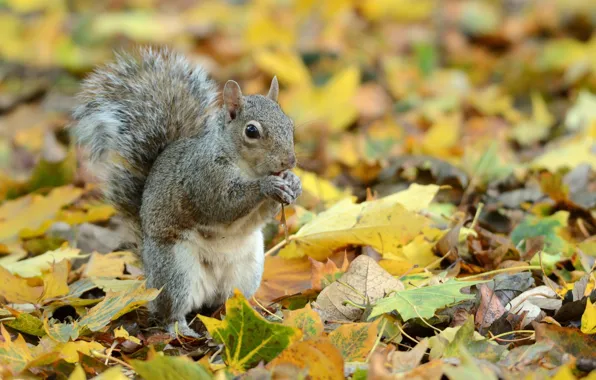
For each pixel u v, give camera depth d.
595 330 7.64
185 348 8.34
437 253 10.07
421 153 14.40
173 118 10.29
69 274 10.13
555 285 8.93
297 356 6.94
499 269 9.40
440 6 23.25
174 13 24.16
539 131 16.02
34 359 7.25
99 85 10.60
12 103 18.64
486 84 20.12
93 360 7.39
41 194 13.12
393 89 18.53
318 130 16.06
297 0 20.77
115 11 23.92
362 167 12.79
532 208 11.34
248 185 9.04
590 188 12.31
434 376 6.53
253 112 9.22
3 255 10.98
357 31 21.42
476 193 12.11
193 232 9.27
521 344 7.70
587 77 18.17
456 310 8.33
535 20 22.23
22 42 20.78
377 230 9.70
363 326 7.46
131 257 10.53
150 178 9.66
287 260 10.06
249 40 19.78
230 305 7.18
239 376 6.84
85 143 10.55
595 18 21.86
